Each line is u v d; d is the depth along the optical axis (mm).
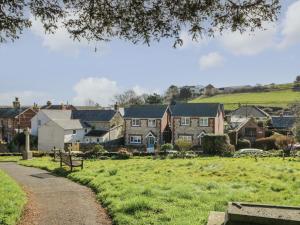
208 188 17344
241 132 68438
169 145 54750
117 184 17984
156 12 8055
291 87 158750
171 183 18547
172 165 29172
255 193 16219
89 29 8523
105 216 12695
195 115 64938
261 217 7652
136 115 68688
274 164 29547
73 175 22859
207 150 49156
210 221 8875
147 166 28328
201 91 183125
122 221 11523
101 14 8258
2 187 17031
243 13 8148
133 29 8312
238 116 92750
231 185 18344
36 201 15312
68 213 13180
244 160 35000
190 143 59688
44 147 68625
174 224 10867
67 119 71062
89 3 8227
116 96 136000
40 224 11812
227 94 163750
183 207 13062
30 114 85250
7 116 84500
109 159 42531
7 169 28969
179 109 67125
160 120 67062
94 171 23766
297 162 32219
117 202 13750
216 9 8188
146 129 67938
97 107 122500
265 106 119000
